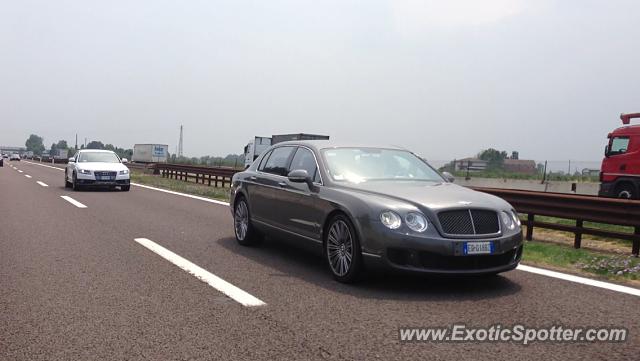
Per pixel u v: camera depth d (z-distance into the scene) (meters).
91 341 3.38
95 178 16.86
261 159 7.24
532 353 3.23
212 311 4.03
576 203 7.70
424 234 4.48
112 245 6.95
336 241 5.12
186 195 15.93
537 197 8.27
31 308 4.08
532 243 7.48
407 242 4.47
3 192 15.74
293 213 5.89
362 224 4.71
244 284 4.89
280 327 3.66
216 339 3.42
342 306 4.19
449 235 4.50
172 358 3.10
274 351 3.22
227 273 5.36
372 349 3.26
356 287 4.82
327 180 5.48
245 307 4.14
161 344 3.33
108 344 3.33
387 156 6.13
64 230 8.24
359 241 4.75
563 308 4.18
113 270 5.44
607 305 4.29
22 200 13.24
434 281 5.08
